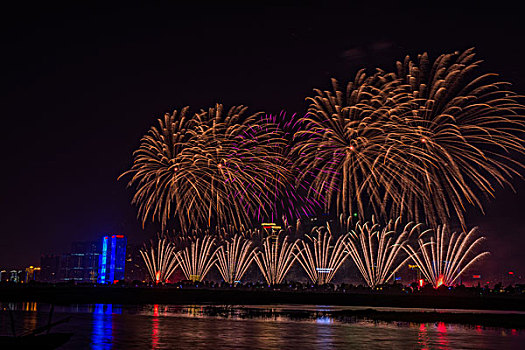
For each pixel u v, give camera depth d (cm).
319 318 5034
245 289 9306
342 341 3191
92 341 3042
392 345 3022
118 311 5759
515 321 4803
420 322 4662
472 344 3100
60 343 2709
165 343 2980
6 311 5503
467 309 6656
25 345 2562
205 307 6900
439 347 2950
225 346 2888
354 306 7362
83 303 7581
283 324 4319
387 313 5775
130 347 2803
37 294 8862
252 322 4478
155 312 5684
